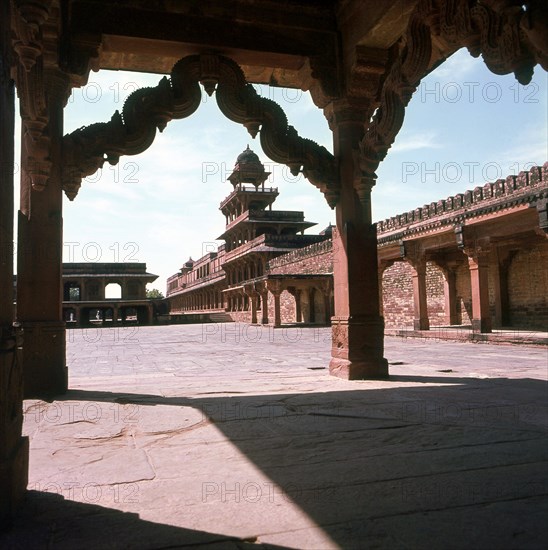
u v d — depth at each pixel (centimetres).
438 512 230
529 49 325
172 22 616
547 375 739
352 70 659
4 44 242
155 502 247
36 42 393
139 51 638
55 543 204
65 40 579
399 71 520
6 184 243
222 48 638
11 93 254
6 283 240
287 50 664
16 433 250
